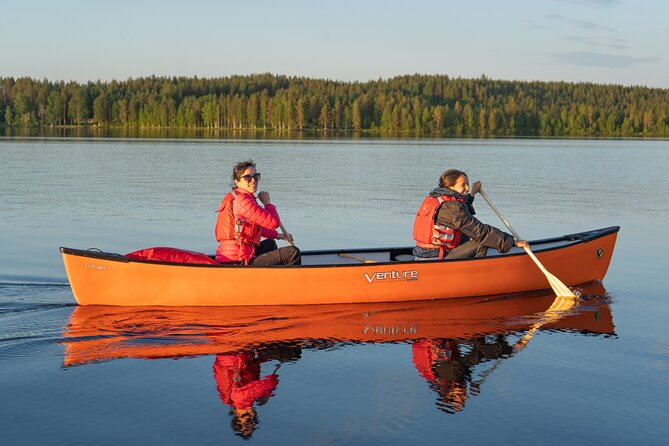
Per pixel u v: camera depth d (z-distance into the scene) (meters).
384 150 40.97
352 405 4.28
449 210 6.90
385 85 142.62
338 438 3.85
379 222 12.33
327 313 6.38
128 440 3.80
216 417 4.09
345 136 78.69
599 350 5.39
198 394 4.42
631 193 17.89
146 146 40.38
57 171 21.94
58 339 5.43
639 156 38.69
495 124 110.56
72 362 4.95
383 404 4.30
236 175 6.56
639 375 4.84
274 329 5.86
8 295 6.66
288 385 4.59
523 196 16.98
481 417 4.12
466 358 5.17
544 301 6.95
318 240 10.52
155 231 11.10
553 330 5.94
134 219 12.30
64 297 6.62
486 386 4.61
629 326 6.07
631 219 13.07
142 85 138.88
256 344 5.44
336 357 5.16
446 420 4.08
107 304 6.32
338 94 130.00
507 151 42.72
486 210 14.29
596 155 39.28
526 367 4.99
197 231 11.15
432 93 135.25
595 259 7.76
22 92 119.06
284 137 68.62
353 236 10.89
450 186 7.07
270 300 6.51
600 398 4.42
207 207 13.91
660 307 6.74
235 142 50.16
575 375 4.83
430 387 4.58
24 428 3.92
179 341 5.47
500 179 22.00
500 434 3.91
